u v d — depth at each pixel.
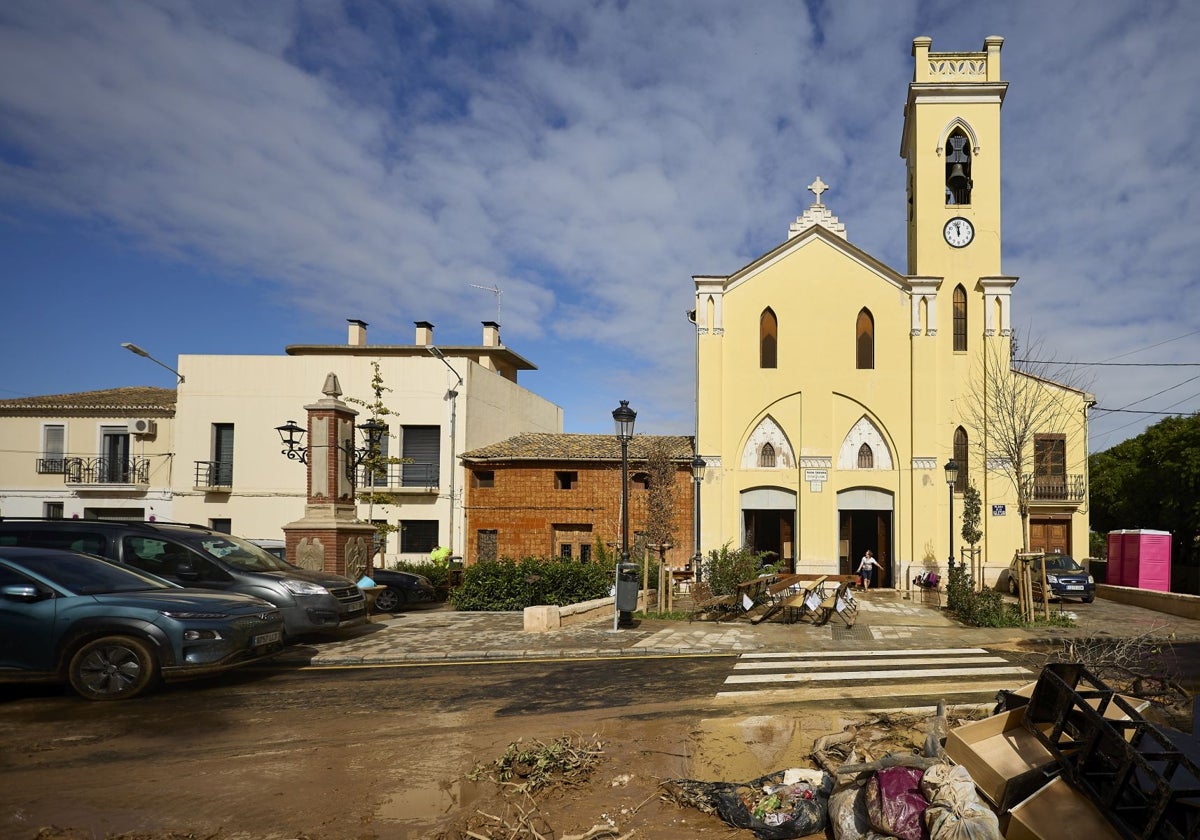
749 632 14.10
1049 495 24.03
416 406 27.97
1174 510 27.61
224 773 5.96
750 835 4.77
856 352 24.88
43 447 29.39
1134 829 4.21
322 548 15.77
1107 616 18.53
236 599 9.62
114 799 5.41
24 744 6.76
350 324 34.91
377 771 6.01
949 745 5.01
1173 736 4.78
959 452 24.53
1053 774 4.62
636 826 4.91
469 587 18.39
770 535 25.14
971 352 24.62
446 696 8.76
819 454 24.56
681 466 26.17
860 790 4.72
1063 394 24.48
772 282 25.25
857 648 12.32
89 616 8.45
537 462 26.94
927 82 25.45
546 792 5.52
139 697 8.56
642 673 10.23
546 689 9.16
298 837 4.76
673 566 25.58
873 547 25.17
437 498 27.34
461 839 4.72
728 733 7.11
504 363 37.84
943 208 25.22
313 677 9.99
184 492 28.38
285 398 28.44
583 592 18.31
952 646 12.52
